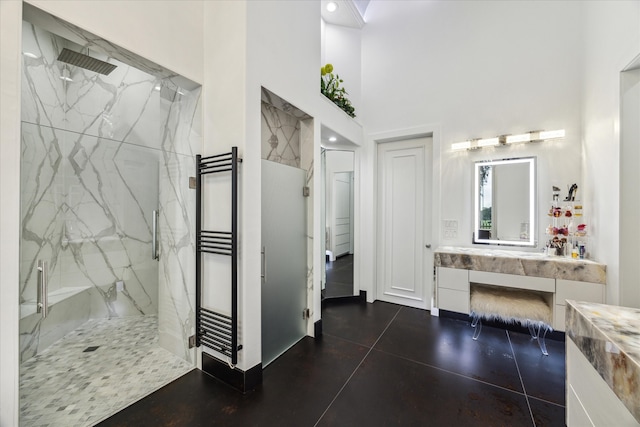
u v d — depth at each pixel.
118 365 2.21
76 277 2.68
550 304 2.45
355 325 3.01
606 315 1.13
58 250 2.52
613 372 0.88
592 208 2.40
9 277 1.24
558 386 1.93
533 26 2.85
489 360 2.28
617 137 1.96
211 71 2.08
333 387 1.93
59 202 2.51
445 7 3.30
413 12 3.50
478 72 3.11
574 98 2.67
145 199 2.74
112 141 2.80
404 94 3.55
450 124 3.26
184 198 2.25
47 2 1.34
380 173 3.85
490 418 1.63
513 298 2.59
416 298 3.60
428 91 3.40
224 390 1.90
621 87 1.93
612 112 2.03
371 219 3.75
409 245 3.65
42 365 2.21
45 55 2.46
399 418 1.64
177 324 2.34
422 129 3.42
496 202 3.02
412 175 3.64
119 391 1.90
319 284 2.78
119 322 2.91
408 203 3.67
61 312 2.54
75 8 1.44
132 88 2.76
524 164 2.89
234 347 1.81
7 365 1.24
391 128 3.63
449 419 1.63
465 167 3.17
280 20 2.22
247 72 1.89
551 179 2.77
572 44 2.68
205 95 2.13
